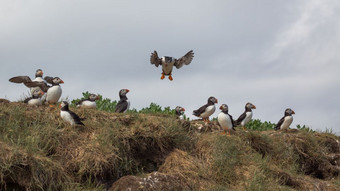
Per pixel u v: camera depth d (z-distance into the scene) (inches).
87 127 382.3
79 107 422.6
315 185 429.4
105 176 355.6
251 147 451.8
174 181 349.4
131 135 389.7
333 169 492.4
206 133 451.8
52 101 417.4
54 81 414.6
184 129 439.2
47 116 382.9
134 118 414.6
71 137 364.8
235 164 400.2
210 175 384.2
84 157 350.3
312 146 501.4
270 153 465.4
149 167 390.9
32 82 441.7
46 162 324.8
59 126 376.5
